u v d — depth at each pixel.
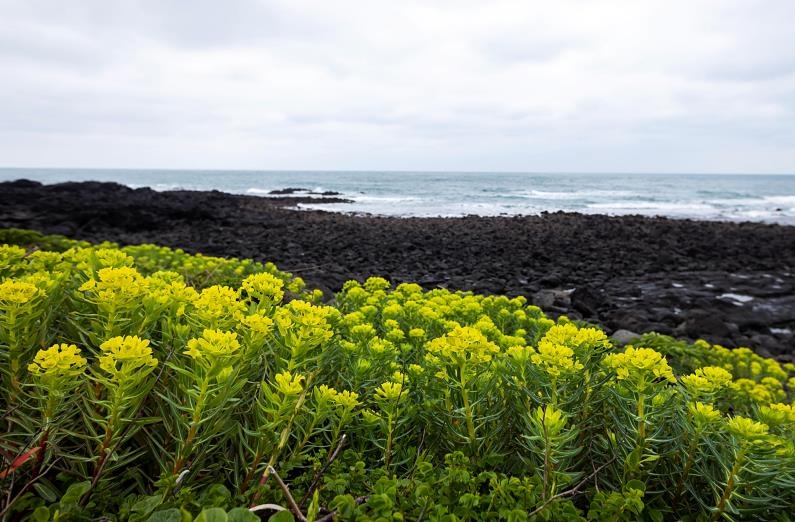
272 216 30.09
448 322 2.98
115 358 1.33
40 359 1.32
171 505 1.36
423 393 2.21
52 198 28.31
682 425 1.78
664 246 20.48
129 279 1.62
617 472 1.75
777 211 48.12
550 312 9.09
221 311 1.71
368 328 2.37
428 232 24.12
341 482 1.62
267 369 2.03
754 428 1.50
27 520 1.37
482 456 1.89
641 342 5.17
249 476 1.59
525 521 1.44
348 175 185.88
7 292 1.53
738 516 1.67
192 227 23.06
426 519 1.54
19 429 1.64
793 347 7.99
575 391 1.92
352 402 1.72
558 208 49.06
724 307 9.67
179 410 1.57
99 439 1.45
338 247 18.23
